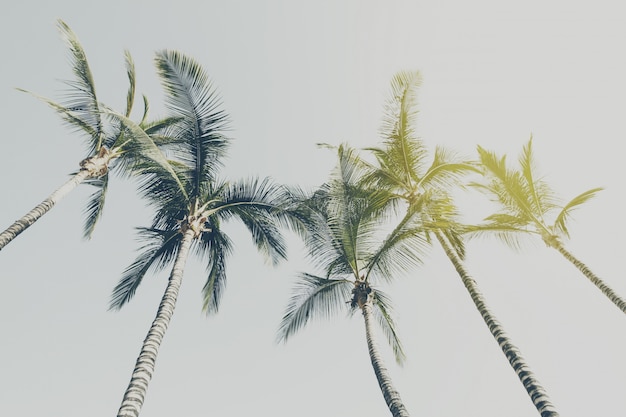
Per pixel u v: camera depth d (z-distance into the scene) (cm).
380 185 1436
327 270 1262
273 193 1312
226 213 1357
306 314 1255
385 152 1521
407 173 1442
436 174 1430
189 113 1237
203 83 1248
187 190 1275
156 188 1237
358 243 1216
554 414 730
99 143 1352
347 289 1279
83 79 1231
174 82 1227
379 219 1246
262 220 1348
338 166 1230
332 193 1210
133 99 1477
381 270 1188
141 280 1265
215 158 1288
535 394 786
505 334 935
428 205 1101
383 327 1366
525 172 1579
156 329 859
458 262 1208
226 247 1405
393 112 1471
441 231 1348
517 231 1504
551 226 1512
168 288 997
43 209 1116
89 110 1224
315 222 1259
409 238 1102
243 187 1331
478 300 1054
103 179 1440
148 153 1072
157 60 1230
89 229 1436
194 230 1214
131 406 686
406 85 1484
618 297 1196
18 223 1045
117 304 1197
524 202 1499
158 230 1289
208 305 1359
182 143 1261
